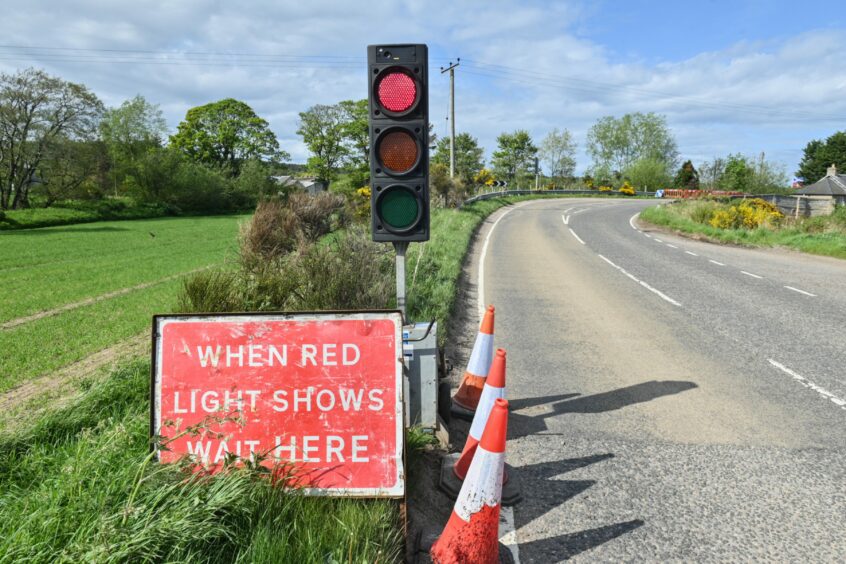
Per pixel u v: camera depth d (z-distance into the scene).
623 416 5.55
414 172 4.35
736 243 22.62
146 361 6.23
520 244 21.33
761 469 4.46
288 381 3.52
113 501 2.94
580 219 34.62
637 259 17.53
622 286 12.82
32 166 51.50
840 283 13.23
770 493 4.11
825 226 23.67
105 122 60.72
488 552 3.18
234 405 3.51
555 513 3.85
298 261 8.55
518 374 6.84
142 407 4.96
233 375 3.54
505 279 13.59
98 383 5.65
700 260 17.39
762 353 7.66
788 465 4.53
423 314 8.34
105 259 21.16
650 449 4.82
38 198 54.72
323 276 7.58
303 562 2.80
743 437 5.05
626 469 4.47
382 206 4.43
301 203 17.39
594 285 12.92
